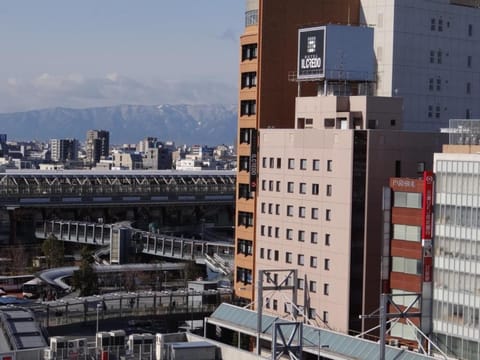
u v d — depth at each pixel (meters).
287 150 182.88
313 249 176.50
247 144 198.25
